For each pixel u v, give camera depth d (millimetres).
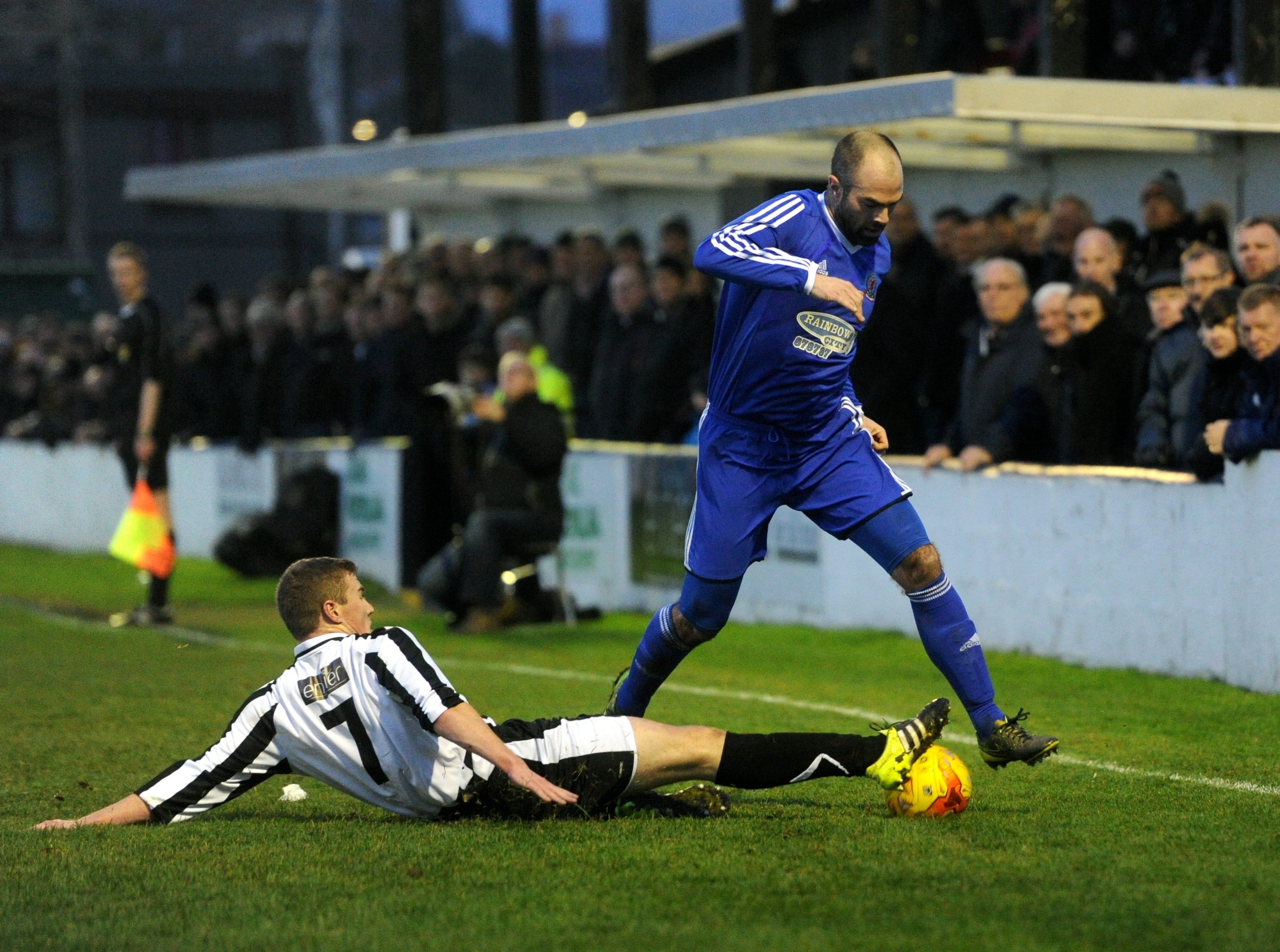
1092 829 15570
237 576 47938
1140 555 26000
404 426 44906
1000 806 16734
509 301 43906
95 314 94062
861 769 16078
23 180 102312
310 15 110000
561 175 48969
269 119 105625
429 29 57844
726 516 17312
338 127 96500
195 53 108625
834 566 33219
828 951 11914
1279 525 22922
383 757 15719
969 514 29734
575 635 34281
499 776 15906
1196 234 30281
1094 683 25484
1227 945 11859
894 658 29500
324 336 50312
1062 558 27656
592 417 41562
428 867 14430
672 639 17781
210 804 16188
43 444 61750
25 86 101312
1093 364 27578
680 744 15953
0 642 33969
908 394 33750
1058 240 31578
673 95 68625
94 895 13797
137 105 103000
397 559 44781
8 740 22156
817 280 15734
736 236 16203
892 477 17391
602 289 43156
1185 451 26062
